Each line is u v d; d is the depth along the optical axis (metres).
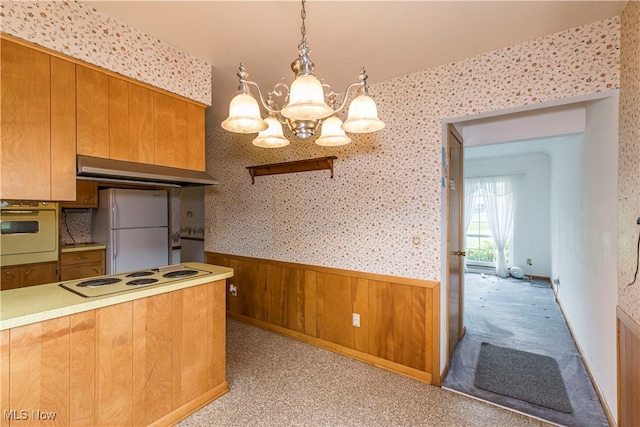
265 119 1.56
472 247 6.69
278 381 2.34
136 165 1.94
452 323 2.76
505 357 2.76
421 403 2.07
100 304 1.54
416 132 2.41
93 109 1.76
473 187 6.59
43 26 1.56
